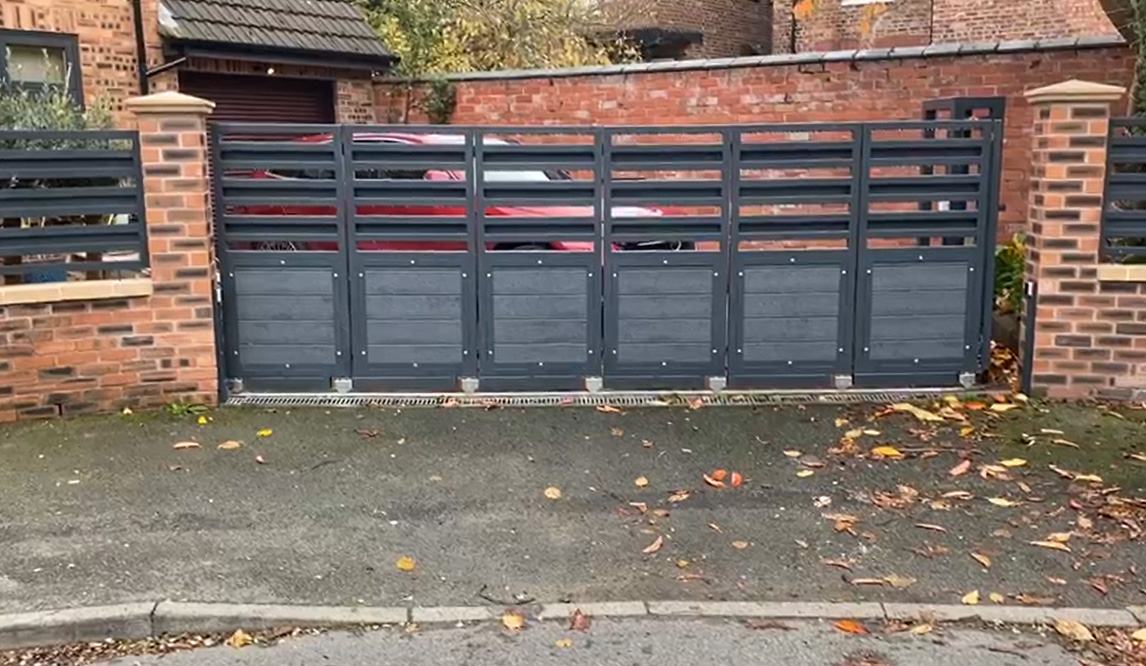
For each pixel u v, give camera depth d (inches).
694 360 267.6
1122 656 138.3
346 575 162.7
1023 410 252.1
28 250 240.2
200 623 147.6
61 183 247.3
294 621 148.6
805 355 268.1
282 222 258.2
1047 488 200.5
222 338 260.8
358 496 197.5
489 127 258.1
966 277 266.7
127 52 422.6
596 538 178.4
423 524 184.4
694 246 269.0
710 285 264.8
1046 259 256.7
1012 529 181.0
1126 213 252.2
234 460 217.3
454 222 260.2
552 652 140.0
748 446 227.6
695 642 142.6
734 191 261.4
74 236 243.9
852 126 259.3
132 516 185.9
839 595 156.5
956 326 268.4
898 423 242.5
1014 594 156.3
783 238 263.4
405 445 228.1
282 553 170.7
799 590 158.2
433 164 257.9
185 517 185.8
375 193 258.8
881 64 388.2
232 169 256.1
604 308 265.3
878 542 176.2
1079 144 251.0
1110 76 346.6
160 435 233.3
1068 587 158.4
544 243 268.1
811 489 201.6
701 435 235.1
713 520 186.5
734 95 421.4
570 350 266.7
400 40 609.3
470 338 265.1
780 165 260.2
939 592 157.2
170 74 439.8
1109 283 254.2
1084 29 545.0
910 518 186.5
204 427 239.3
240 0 481.7
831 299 266.1
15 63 391.5
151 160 246.4
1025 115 360.8
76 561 165.5
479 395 265.1
